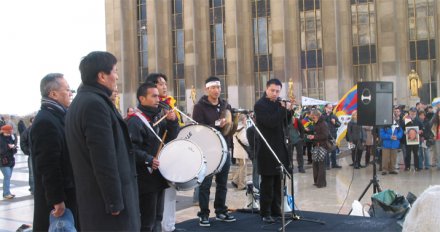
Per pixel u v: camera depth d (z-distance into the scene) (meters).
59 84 5.07
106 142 3.74
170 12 44.16
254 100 39.72
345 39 35.94
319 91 37.00
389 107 8.88
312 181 13.66
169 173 5.77
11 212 10.09
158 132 6.28
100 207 3.81
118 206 3.74
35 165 4.79
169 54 43.97
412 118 15.88
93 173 3.82
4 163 11.95
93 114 3.76
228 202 10.41
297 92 37.34
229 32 39.81
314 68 37.19
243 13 40.12
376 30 35.00
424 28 33.72
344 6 35.97
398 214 7.24
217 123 7.13
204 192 7.24
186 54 42.25
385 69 33.81
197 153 5.88
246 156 12.07
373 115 8.66
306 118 16.52
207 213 7.25
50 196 4.65
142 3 45.72
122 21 45.69
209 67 41.94
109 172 3.72
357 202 8.04
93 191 3.83
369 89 8.73
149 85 6.15
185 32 42.44
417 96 33.22
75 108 3.89
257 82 39.72
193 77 41.66
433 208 2.50
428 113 17.11
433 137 15.92
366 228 6.61
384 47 33.91
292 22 37.84
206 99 7.37
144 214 5.83
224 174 7.41
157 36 43.69
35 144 4.70
